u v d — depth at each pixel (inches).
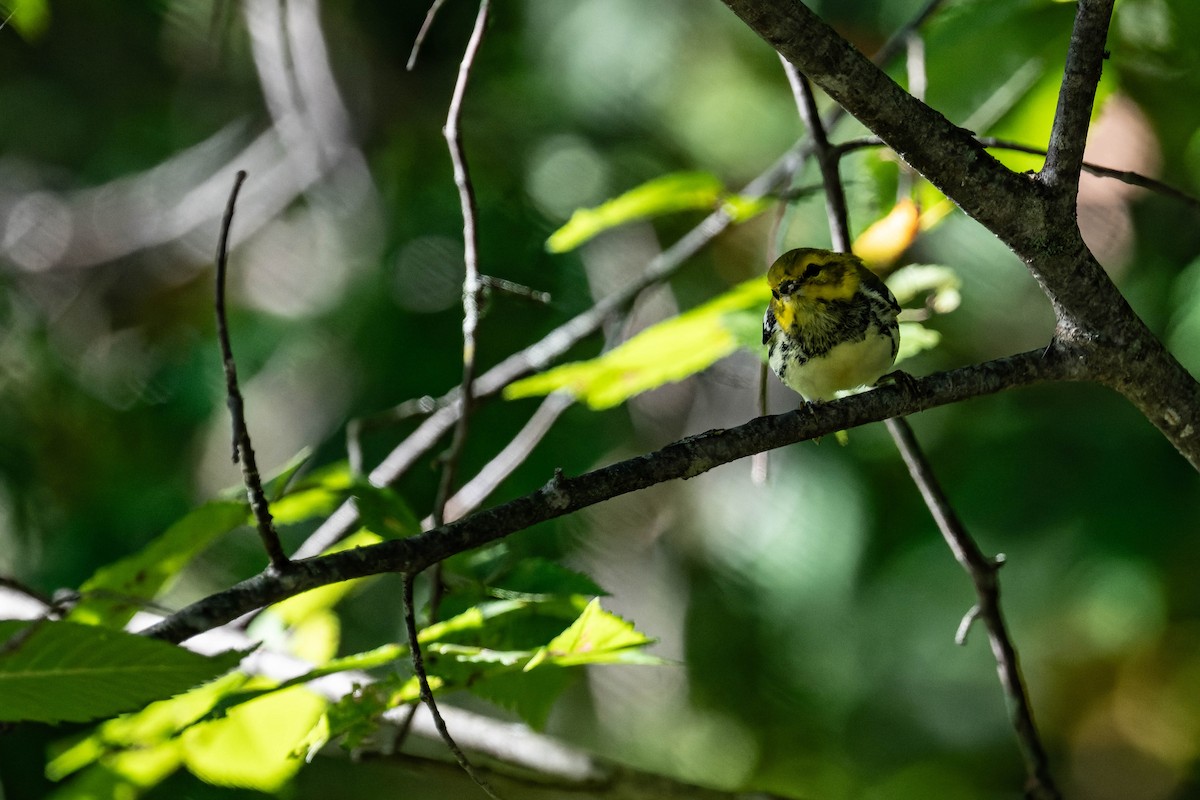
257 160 533.0
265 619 267.1
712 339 274.2
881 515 448.1
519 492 424.2
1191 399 213.8
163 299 508.1
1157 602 408.2
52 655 152.9
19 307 499.8
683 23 474.3
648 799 264.1
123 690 158.6
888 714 478.3
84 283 513.3
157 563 228.7
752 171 477.1
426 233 451.2
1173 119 349.7
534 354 351.6
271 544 166.7
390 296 448.1
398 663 233.3
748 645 463.2
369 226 479.8
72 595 172.2
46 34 535.2
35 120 544.7
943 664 448.8
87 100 546.6
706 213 472.1
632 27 471.5
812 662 457.1
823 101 466.6
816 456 451.8
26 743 382.6
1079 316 208.5
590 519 454.3
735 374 462.9
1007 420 442.9
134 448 472.7
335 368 456.4
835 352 288.4
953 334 450.0
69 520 458.0
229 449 469.4
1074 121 196.5
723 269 476.4
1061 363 211.5
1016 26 282.5
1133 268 422.9
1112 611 415.8
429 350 439.8
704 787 263.0
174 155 556.4
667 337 264.4
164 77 552.4
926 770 486.9
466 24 498.9
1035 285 430.6
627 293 346.6
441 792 462.9
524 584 230.8
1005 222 199.6
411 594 177.9
